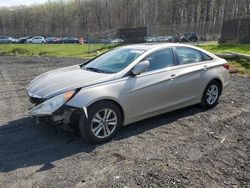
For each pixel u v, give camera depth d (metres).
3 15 101.31
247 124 5.72
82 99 4.59
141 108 5.26
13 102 7.43
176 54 5.92
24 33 81.44
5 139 5.00
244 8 73.94
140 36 39.44
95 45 37.56
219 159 4.30
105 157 4.36
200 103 6.45
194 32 39.00
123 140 4.95
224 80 6.78
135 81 5.13
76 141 4.90
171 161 4.23
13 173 3.93
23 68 14.41
